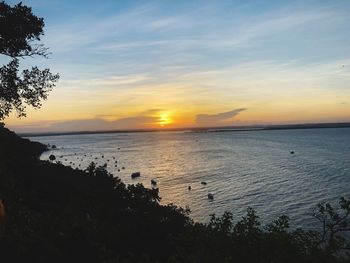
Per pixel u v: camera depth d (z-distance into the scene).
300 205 76.75
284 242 13.52
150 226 41.97
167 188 106.06
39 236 26.91
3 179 41.53
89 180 60.31
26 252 24.02
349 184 96.38
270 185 100.75
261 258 13.38
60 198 48.53
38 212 36.09
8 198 34.47
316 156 171.88
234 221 68.75
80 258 25.80
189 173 132.88
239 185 103.69
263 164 149.00
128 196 53.00
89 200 51.12
